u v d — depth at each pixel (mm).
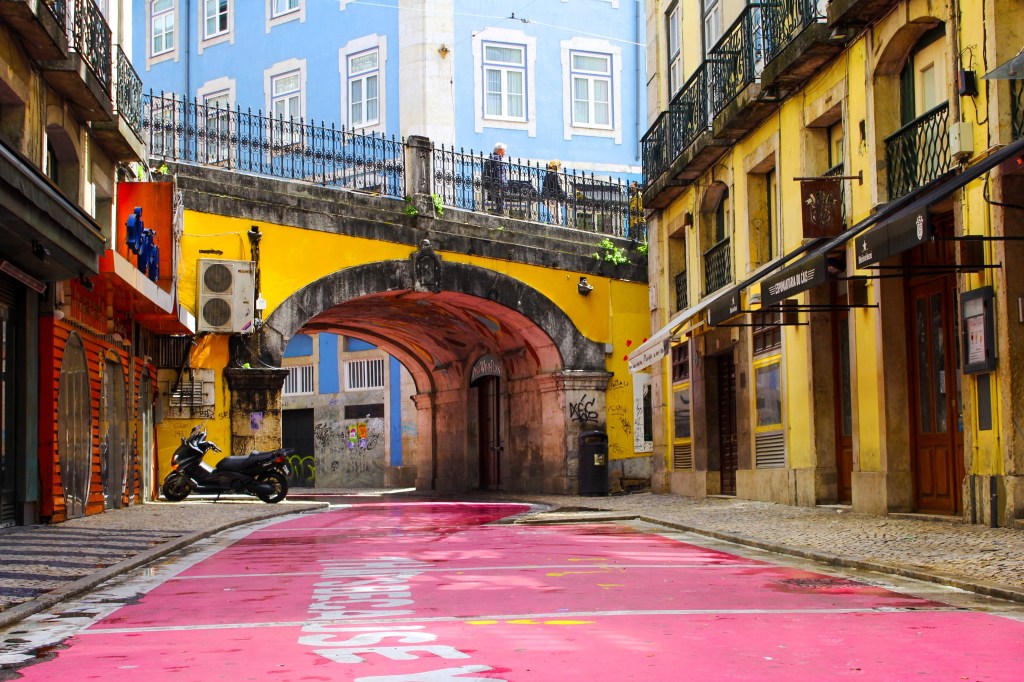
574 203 28703
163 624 6844
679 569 9500
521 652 5625
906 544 10578
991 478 12117
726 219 22016
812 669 5152
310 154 24766
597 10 38188
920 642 5832
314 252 24094
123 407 19656
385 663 5395
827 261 13641
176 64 41500
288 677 5113
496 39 36594
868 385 15094
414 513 19594
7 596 7836
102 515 17344
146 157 19875
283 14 38844
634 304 28781
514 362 29484
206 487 21984
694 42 22906
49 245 12594
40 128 15094
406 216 25438
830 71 16266
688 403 23359
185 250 22531
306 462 40812
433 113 35281
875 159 14781
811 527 13133
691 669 5160
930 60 14102
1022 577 8000
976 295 12352
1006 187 11930
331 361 40094
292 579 9102
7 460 14602
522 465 29359
